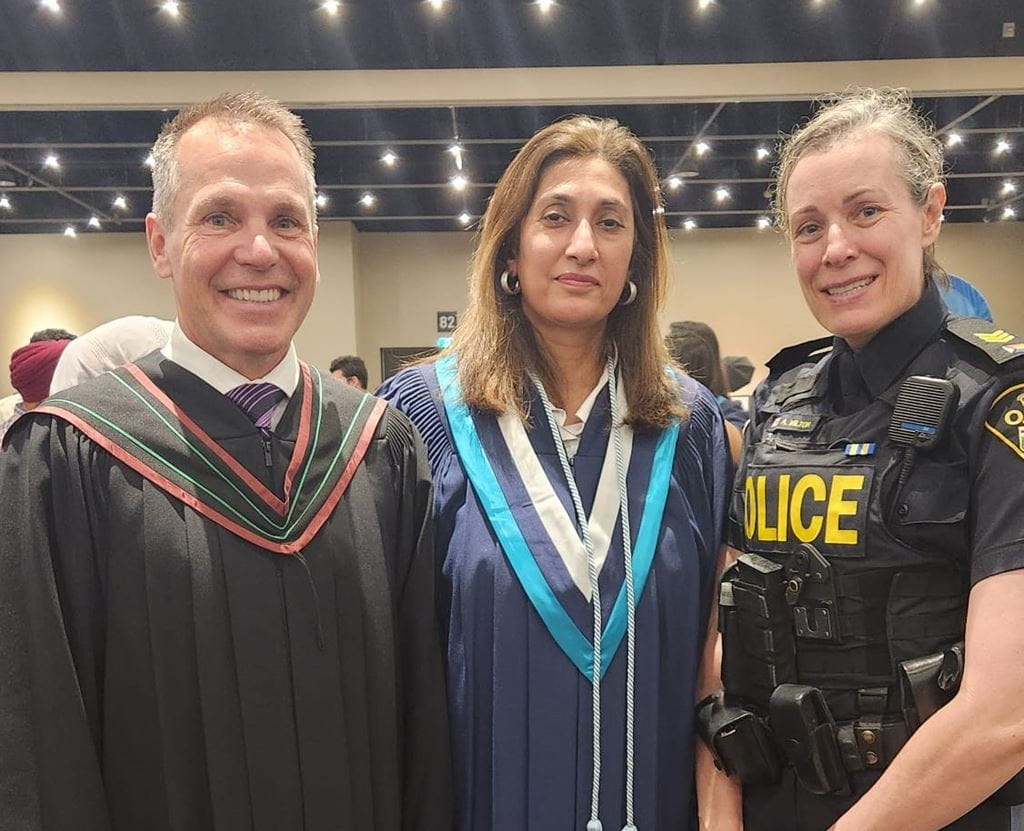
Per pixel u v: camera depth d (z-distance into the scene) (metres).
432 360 1.75
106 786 1.20
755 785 1.40
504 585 1.42
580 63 5.29
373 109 6.39
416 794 1.41
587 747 1.40
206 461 1.26
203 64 5.20
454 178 8.08
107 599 1.21
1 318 10.56
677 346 3.14
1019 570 1.12
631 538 1.48
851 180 1.29
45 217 9.51
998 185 9.01
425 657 1.42
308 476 1.33
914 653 1.23
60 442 1.24
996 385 1.20
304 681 1.24
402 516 1.44
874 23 5.00
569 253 1.48
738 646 1.41
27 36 4.90
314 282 1.37
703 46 5.14
